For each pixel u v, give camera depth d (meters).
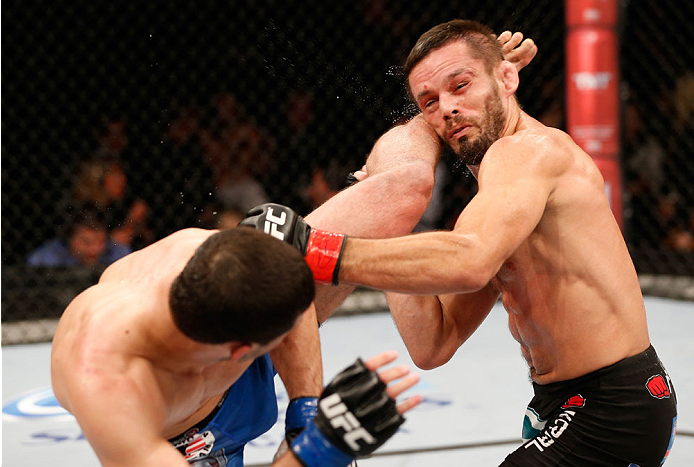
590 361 3.95
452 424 6.99
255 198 13.38
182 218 13.20
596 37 11.88
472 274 3.37
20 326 11.62
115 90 13.69
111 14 13.24
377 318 11.93
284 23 13.55
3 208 13.24
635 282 4.05
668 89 14.56
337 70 13.48
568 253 3.87
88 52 13.59
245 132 13.48
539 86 13.97
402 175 4.07
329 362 9.30
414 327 4.49
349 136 13.51
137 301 3.20
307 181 13.75
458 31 4.11
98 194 12.69
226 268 2.90
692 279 12.80
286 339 3.82
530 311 4.04
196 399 3.54
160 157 13.48
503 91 4.12
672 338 9.81
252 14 13.55
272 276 2.91
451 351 4.58
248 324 2.92
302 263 3.02
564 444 3.99
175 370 3.27
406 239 3.45
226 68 13.76
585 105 12.00
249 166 13.53
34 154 13.50
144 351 3.14
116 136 13.18
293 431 3.58
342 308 12.22
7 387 8.91
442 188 13.08
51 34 12.83
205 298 2.89
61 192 13.30
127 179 13.34
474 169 4.32
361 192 4.05
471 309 4.61
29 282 11.90
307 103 13.62
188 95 13.74
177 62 13.70
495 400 7.65
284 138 13.77
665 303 12.14
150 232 12.88
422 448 6.43
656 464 4.05
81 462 6.50
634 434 3.91
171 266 3.35
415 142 4.29
